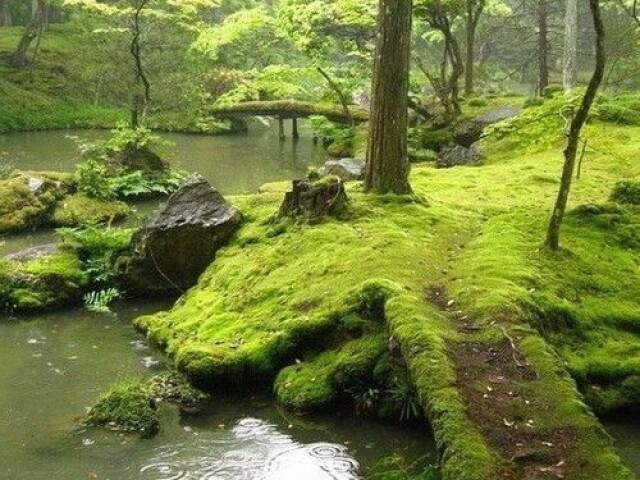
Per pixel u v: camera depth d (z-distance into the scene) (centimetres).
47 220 1290
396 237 927
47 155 1880
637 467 688
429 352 697
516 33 2917
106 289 1015
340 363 768
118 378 816
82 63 2688
